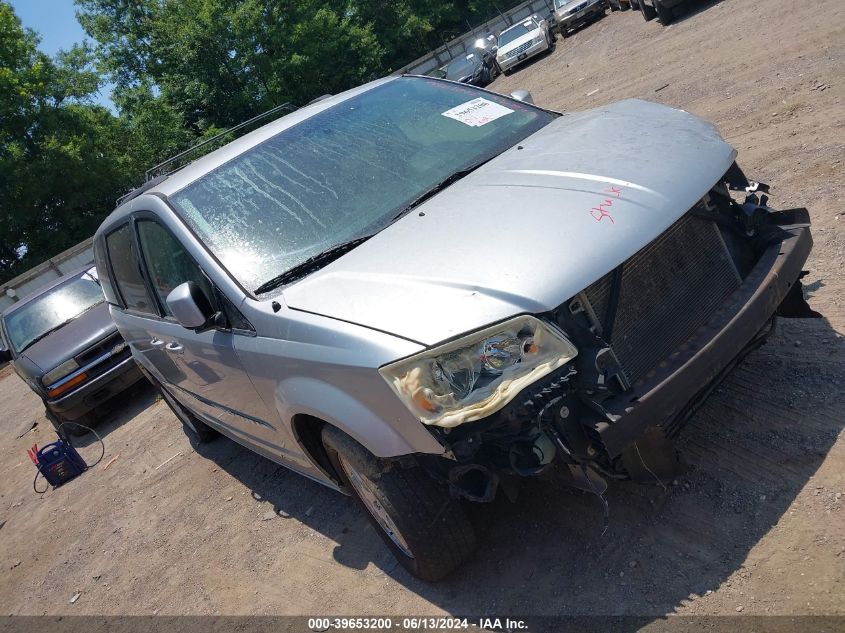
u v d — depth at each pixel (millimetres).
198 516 5098
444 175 3662
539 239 2777
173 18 35844
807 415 3166
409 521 2943
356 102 4418
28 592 5215
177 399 5617
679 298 2922
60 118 34156
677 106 8773
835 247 4289
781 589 2453
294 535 4285
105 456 7340
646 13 18812
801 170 5395
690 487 3066
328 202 3613
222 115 37031
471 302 2605
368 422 2754
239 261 3477
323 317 2900
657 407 2578
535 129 4004
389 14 51750
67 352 8062
